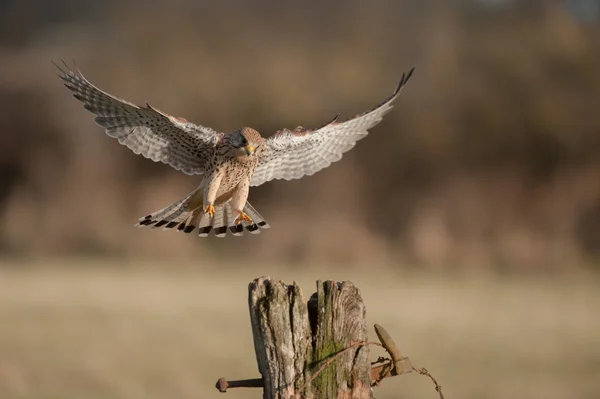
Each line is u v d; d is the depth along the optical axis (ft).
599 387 44.01
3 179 116.57
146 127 24.52
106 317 64.08
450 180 120.37
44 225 106.63
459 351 53.16
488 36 133.18
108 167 112.57
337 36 132.46
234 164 24.56
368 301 74.79
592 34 135.64
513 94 126.52
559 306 74.08
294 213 108.68
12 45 131.34
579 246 110.83
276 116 120.88
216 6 130.72
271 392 18.84
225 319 64.34
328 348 18.94
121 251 104.88
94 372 45.27
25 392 40.68
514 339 57.82
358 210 113.50
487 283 89.56
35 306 68.64
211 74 123.54
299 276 90.27
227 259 102.83
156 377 44.60
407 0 135.33
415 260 102.01
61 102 115.55
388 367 20.53
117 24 130.31
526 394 42.19
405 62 131.03
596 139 122.11
